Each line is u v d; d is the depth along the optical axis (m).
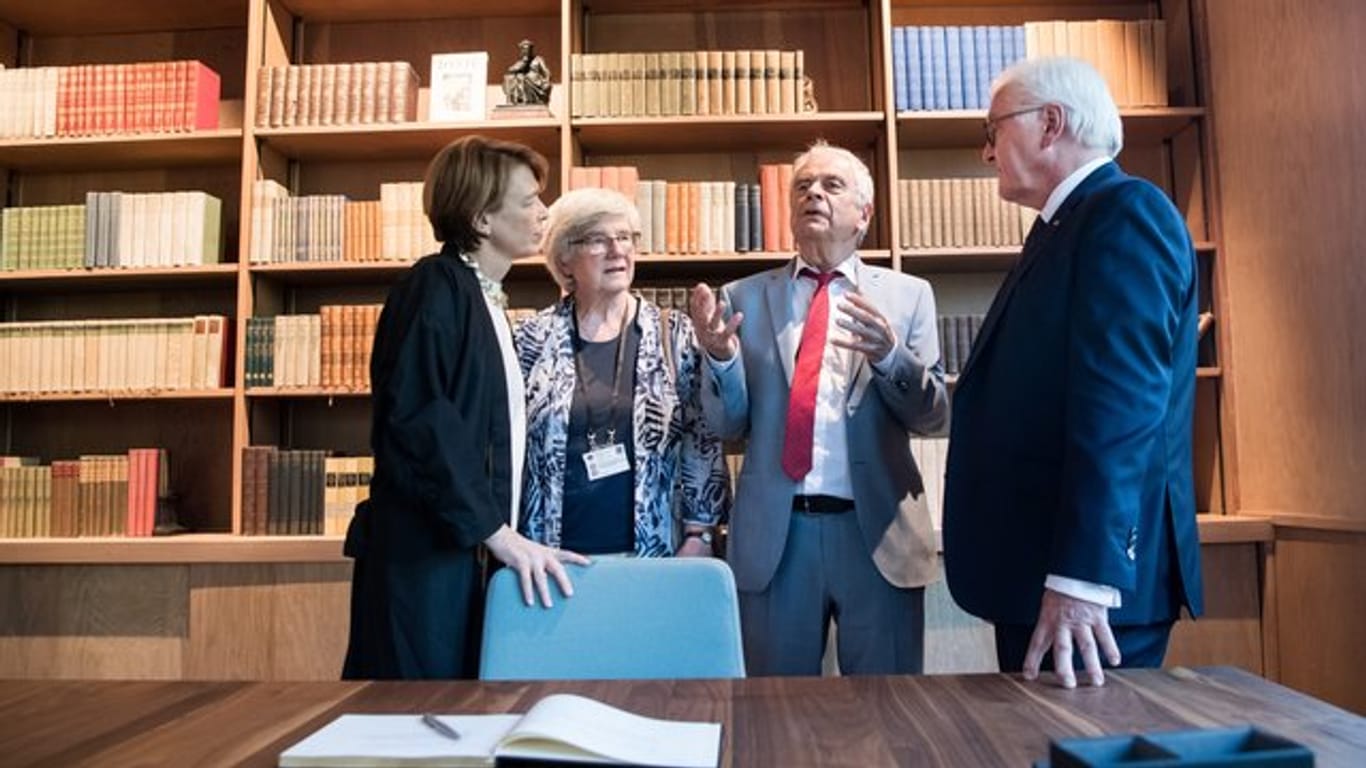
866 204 2.00
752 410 1.98
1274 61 2.47
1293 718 0.82
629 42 3.17
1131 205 1.26
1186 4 2.90
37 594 2.59
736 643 1.20
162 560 2.53
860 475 1.85
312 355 2.78
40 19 3.19
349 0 3.09
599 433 1.92
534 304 3.12
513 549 1.33
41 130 2.93
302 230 2.84
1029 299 1.39
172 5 3.12
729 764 0.72
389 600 1.44
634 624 1.22
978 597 1.39
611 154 3.11
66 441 3.11
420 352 1.49
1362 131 2.14
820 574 1.85
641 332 2.03
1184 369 1.30
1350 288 2.20
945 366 2.73
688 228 2.76
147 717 0.88
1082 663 1.24
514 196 1.67
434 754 0.72
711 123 2.79
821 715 0.87
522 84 2.89
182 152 3.04
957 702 0.90
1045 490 1.31
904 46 2.79
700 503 2.02
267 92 2.88
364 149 3.03
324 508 2.69
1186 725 0.81
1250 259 2.62
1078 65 1.46
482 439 1.52
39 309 3.18
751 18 3.17
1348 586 2.20
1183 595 1.25
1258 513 2.59
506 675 1.21
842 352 1.92
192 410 3.10
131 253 2.87
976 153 3.11
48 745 0.79
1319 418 2.31
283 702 0.94
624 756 0.72
